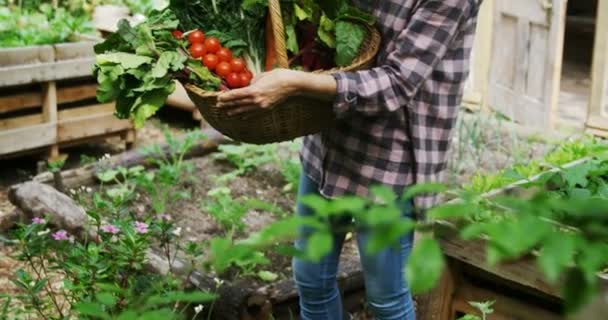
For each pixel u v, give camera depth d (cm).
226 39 282
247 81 262
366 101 258
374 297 293
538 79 675
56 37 626
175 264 382
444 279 313
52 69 570
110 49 281
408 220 94
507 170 352
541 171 369
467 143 555
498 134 596
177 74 263
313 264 302
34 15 668
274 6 259
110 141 661
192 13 293
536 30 673
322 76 253
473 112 718
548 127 670
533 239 88
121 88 265
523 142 625
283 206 514
